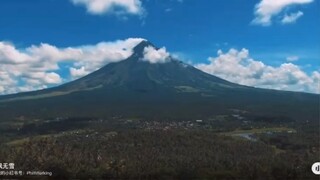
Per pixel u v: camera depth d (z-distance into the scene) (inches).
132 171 7234.3
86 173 7111.2
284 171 7190.0
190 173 7190.0
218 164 7672.2
